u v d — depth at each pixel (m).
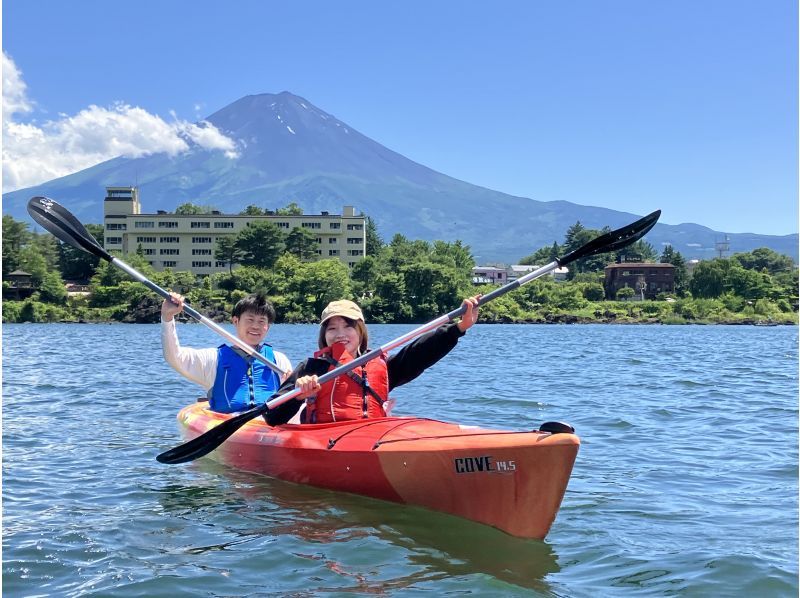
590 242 6.36
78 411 10.17
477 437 4.78
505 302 90.44
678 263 123.88
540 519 4.49
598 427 8.98
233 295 85.06
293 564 4.12
